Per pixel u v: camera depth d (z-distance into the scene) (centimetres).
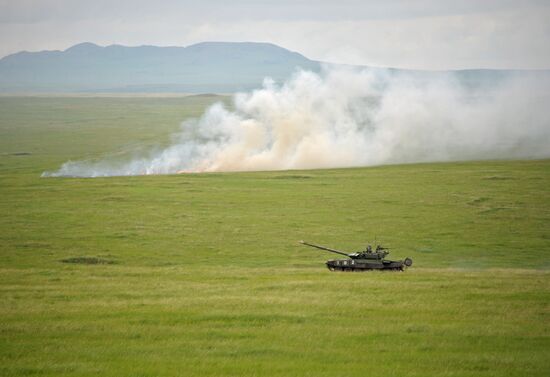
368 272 19738
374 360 10806
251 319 13288
